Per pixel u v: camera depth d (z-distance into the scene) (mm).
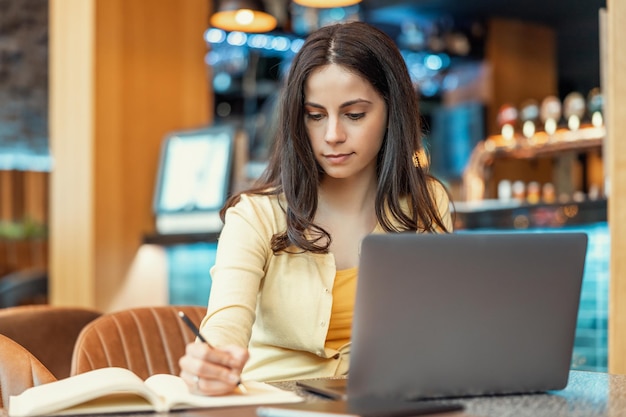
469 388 1627
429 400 1608
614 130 3053
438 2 8281
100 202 5312
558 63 10812
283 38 7344
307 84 2029
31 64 9719
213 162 5211
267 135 8367
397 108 2100
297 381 1813
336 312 2098
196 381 1575
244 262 1991
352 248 2172
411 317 1558
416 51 8516
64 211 5496
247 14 5879
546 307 1652
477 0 8250
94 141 5285
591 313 4555
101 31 5301
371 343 1547
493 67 8906
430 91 9469
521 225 4973
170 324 2461
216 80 8742
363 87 2021
